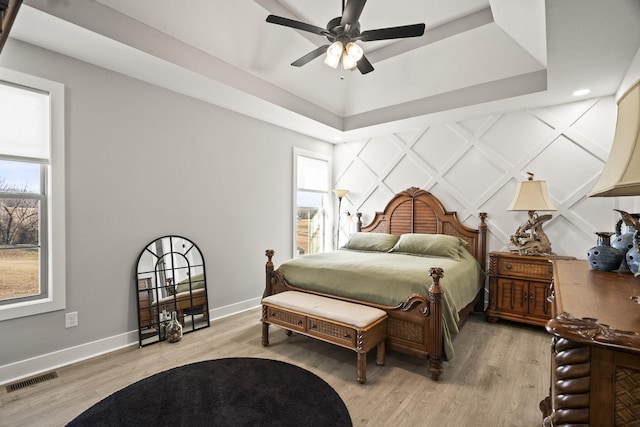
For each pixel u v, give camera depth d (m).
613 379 0.78
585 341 0.77
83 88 2.62
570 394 0.82
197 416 1.78
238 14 2.74
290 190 4.67
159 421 1.73
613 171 0.86
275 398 1.99
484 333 3.25
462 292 2.94
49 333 2.46
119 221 2.86
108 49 2.45
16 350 2.32
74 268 2.59
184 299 3.30
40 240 2.48
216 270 3.68
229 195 3.82
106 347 2.77
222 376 2.26
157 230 3.14
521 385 2.26
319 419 1.79
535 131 3.70
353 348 2.32
